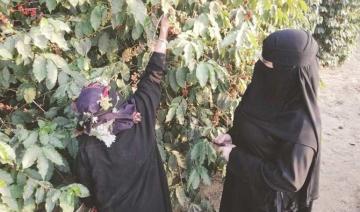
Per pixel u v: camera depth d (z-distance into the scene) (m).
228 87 3.20
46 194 2.51
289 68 2.23
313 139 2.23
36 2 2.89
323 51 9.24
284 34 2.26
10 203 2.42
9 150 2.31
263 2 3.05
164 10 2.65
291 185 2.23
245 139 2.51
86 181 2.45
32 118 2.97
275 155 2.38
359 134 6.31
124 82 2.96
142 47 2.87
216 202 4.02
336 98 7.69
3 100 3.07
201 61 2.80
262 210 2.52
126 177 2.46
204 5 2.97
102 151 2.38
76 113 2.39
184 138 3.30
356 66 9.79
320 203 4.59
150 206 2.59
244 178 2.50
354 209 4.52
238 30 2.76
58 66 2.57
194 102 3.23
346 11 8.83
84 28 2.79
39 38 2.48
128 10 2.59
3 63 2.70
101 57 3.10
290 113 2.29
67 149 2.84
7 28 2.59
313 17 6.99
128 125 2.43
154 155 2.66
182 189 3.27
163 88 3.11
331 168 5.32
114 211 2.47
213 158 3.08
